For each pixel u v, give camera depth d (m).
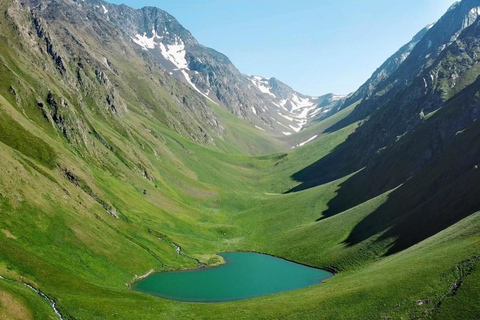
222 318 86.75
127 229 139.25
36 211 106.31
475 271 72.75
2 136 129.62
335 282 106.12
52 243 101.88
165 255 138.00
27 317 70.25
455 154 144.75
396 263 97.62
